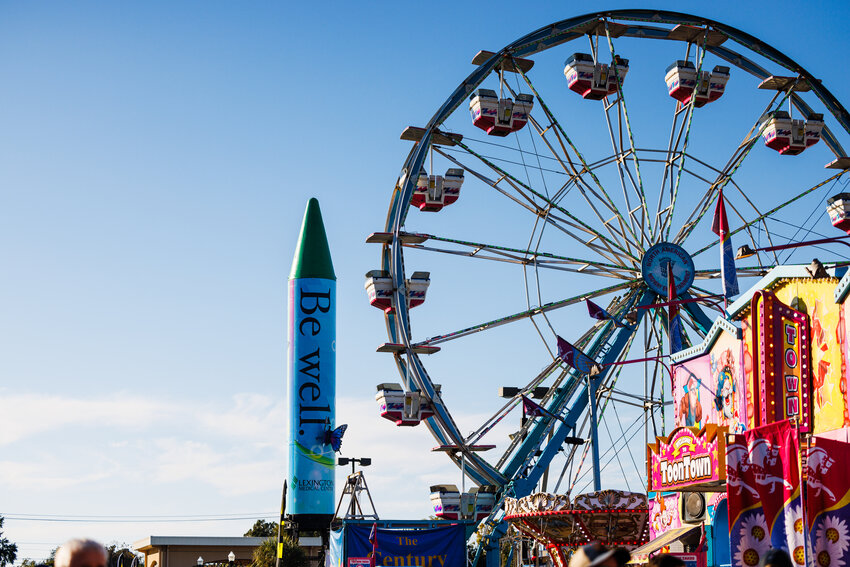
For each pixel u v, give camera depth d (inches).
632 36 1985.7
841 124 1957.4
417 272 1929.1
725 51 2006.6
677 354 1268.5
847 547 773.3
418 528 2048.5
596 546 313.0
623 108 1900.8
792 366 959.6
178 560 3572.8
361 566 1923.0
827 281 920.9
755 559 832.3
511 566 1998.0
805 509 788.0
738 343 1107.3
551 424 1940.2
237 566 3496.6
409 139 1942.7
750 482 844.6
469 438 1937.7
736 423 1106.7
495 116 1892.2
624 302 1868.8
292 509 2415.1
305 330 2474.2
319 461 2422.5
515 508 1622.8
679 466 1044.5
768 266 1910.7
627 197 1877.5
